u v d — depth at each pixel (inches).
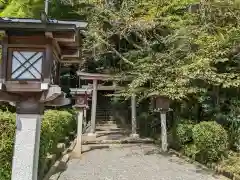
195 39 301.4
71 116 405.1
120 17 350.3
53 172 218.8
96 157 304.8
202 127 254.8
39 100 94.8
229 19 298.0
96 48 406.0
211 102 306.3
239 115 270.1
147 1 351.6
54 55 100.2
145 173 237.0
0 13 272.2
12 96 95.3
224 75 277.3
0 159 129.1
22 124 97.0
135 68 365.7
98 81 486.3
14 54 91.4
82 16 425.1
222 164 235.0
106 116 666.8
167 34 358.6
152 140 414.3
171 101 357.1
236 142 261.9
